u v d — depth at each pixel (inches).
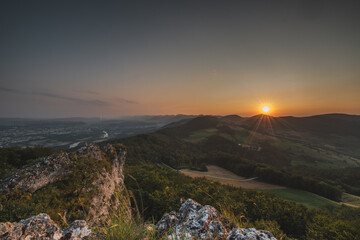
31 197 356.2
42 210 325.1
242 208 695.7
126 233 99.1
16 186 362.9
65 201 386.9
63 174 464.1
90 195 445.4
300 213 1194.6
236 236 101.0
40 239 110.5
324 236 930.1
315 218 1151.6
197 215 136.7
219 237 106.8
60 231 122.0
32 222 121.9
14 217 289.4
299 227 1088.2
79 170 496.4
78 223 128.4
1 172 481.4
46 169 434.9
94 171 533.3
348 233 880.9
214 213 139.7
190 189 1103.0
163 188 1218.0
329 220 1111.6
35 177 401.7
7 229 111.0
